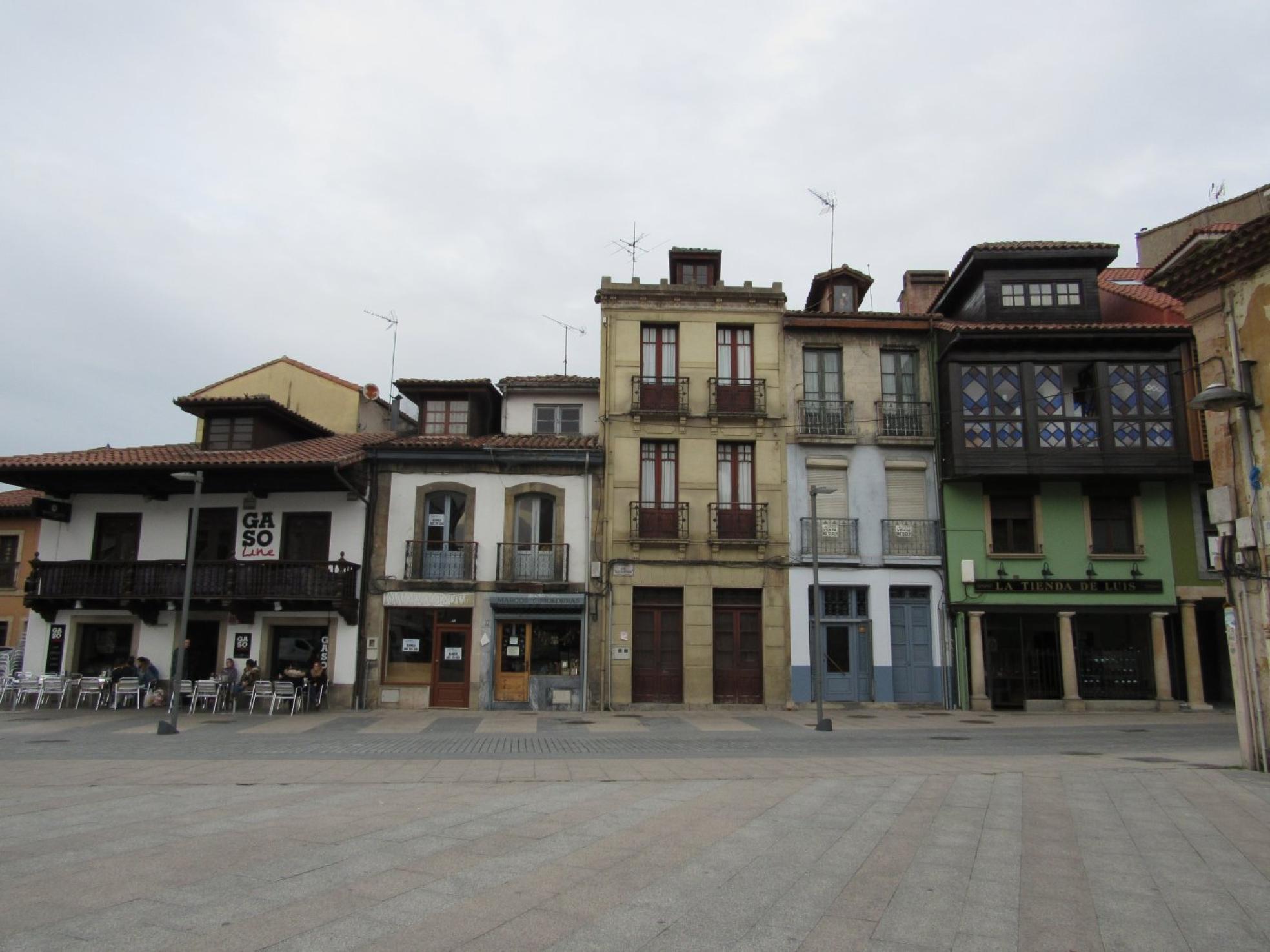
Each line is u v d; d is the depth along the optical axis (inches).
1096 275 1037.2
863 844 299.0
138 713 874.8
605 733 716.0
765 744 633.6
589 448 979.9
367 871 256.8
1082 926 214.1
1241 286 478.9
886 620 968.3
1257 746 466.6
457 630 945.5
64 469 920.9
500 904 227.1
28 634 978.7
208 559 975.0
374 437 1094.4
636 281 1025.5
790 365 1016.9
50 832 309.0
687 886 246.7
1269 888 245.8
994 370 972.6
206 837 301.7
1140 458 945.5
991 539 980.6
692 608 959.6
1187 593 962.7
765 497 984.9
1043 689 963.3
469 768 487.5
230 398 1012.5
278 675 951.6
